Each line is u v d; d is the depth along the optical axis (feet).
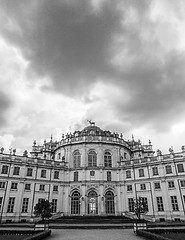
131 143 263.90
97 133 228.22
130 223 138.00
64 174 199.52
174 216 163.73
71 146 213.46
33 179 181.88
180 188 168.66
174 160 178.40
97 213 182.19
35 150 257.14
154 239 69.62
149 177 184.65
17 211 165.37
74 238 81.00
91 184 191.01
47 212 123.34
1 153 177.68
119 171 200.23
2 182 168.96
